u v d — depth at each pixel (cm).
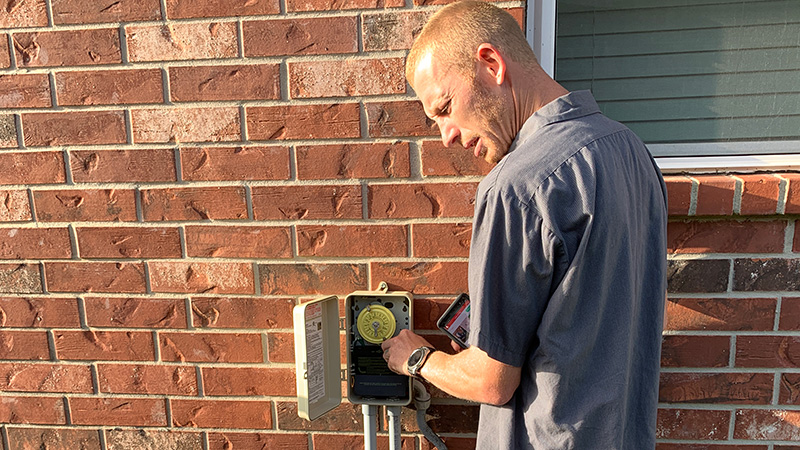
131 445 170
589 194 94
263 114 149
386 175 149
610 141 104
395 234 151
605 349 101
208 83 149
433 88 111
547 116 105
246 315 160
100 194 157
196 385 165
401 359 133
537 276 97
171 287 160
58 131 154
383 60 144
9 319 166
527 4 148
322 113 147
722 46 155
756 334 147
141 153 154
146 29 148
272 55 146
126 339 164
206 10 146
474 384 107
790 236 143
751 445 153
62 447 172
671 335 150
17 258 162
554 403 100
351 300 150
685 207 140
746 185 138
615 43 157
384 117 146
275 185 152
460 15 108
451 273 151
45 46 151
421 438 163
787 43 153
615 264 100
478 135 112
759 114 156
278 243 155
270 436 166
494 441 117
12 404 170
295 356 147
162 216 156
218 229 156
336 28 143
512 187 96
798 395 149
